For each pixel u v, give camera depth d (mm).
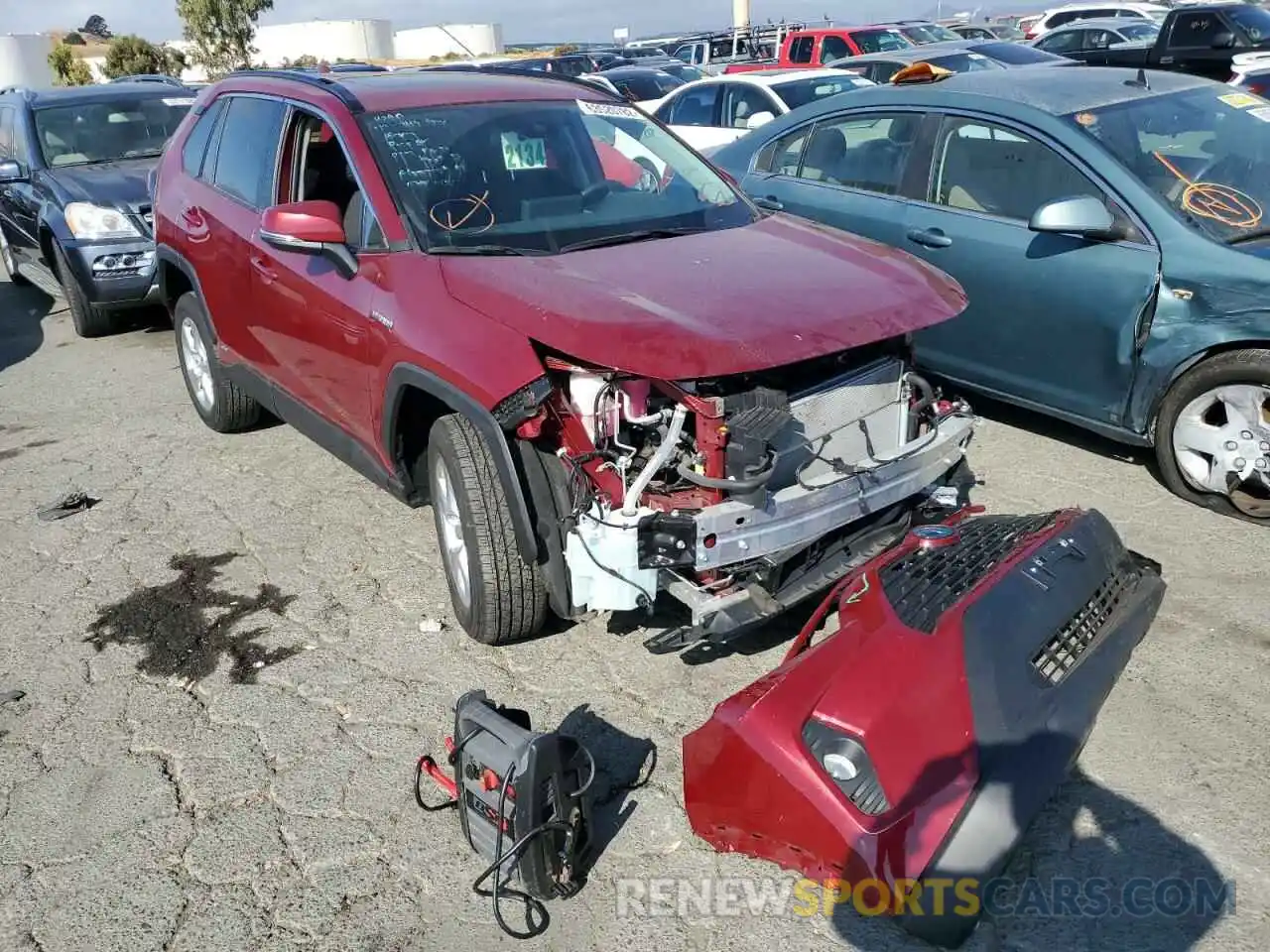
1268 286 4113
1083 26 17734
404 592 4320
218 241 5090
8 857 3014
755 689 2746
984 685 2621
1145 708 3332
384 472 4129
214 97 5641
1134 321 4496
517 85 4824
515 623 3643
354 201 4207
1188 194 4609
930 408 3768
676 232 4172
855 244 4062
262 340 4875
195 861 2961
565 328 3162
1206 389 4359
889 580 3035
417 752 3359
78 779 3320
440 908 2756
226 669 3861
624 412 3150
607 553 3055
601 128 4672
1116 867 2760
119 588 4477
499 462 3275
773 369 3240
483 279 3596
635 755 3271
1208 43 13867
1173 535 4340
